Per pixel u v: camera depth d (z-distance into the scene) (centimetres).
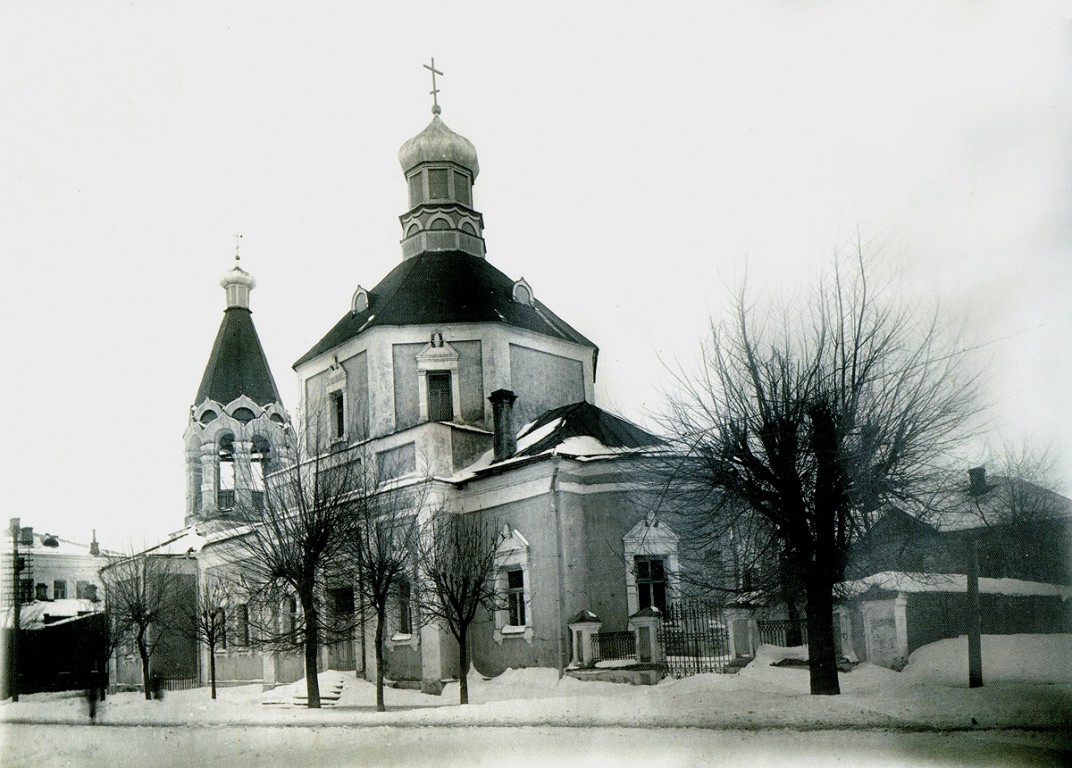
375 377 3114
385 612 2816
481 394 3111
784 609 2347
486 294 3281
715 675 2088
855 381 1962
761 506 1900
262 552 2622
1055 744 1330
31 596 4128
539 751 1590
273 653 2962
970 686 1747
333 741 1858
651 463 2322
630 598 2405
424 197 3619
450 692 2527
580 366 3366
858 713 1576
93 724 2512
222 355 4216
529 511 2555
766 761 1380
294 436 3155
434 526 2589
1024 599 2123
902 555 2100
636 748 1535
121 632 3531
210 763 1823
